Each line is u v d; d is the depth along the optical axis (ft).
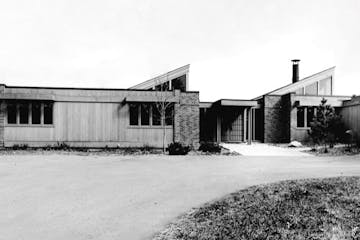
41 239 16.57
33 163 42.01
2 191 26.45
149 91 61.62
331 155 51.72
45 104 59.57
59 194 25.59
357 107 68.39
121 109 61.00
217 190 26.53
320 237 15.06
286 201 20.89
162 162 43.98
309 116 76.43
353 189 22.56
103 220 19.56
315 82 88.74
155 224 18.80
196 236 16.87
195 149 61.72
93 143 60.18
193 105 64.03
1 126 58.13
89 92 60.39
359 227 15.74
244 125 74.84
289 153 55.72
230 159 47.55
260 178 31.01
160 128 61.77
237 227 17.57
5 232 17.54
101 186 28.43
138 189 27.32
